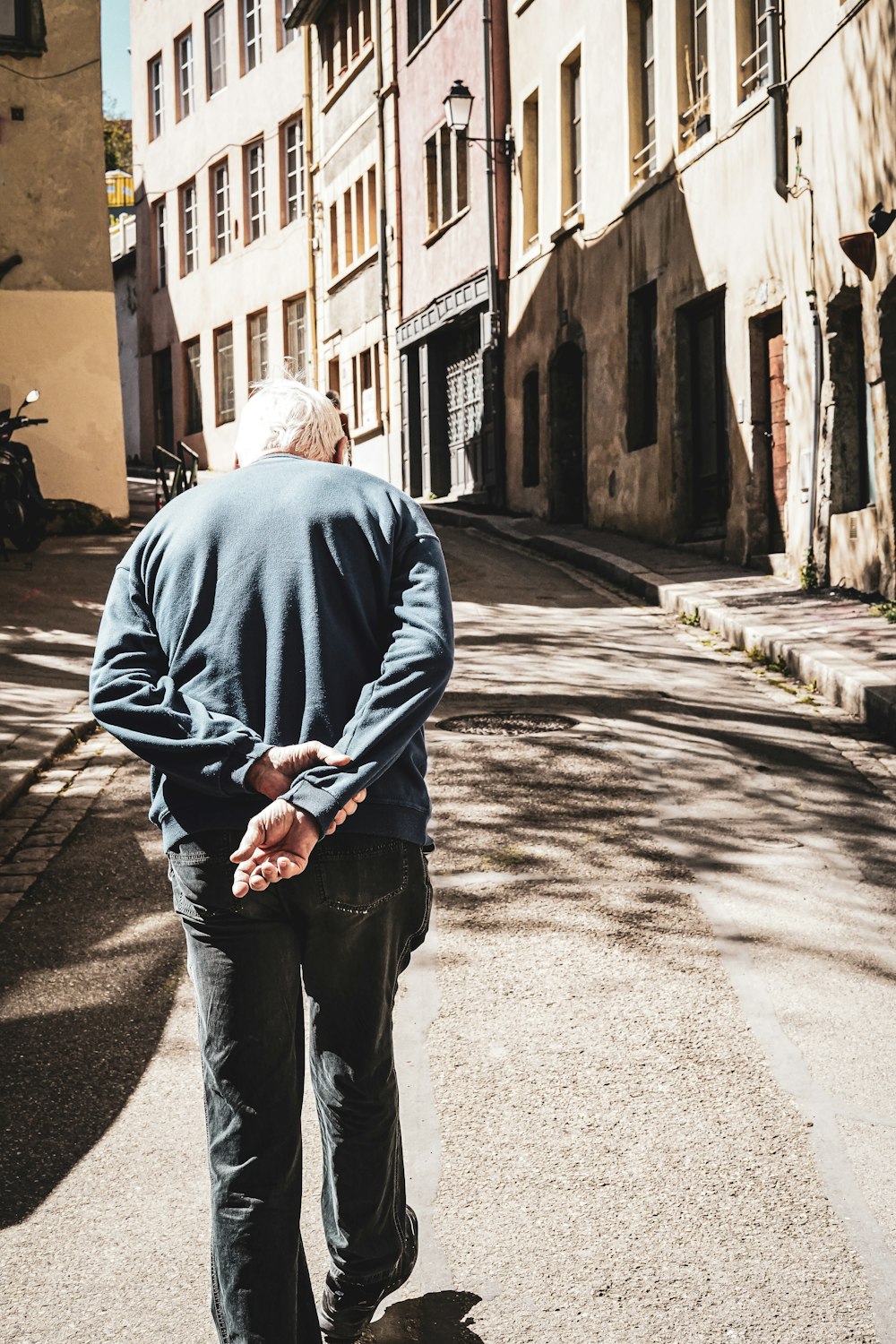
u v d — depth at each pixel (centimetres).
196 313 3606
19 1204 344
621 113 1841
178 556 261
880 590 1207
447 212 2505
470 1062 412
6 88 1812
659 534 1745
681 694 951
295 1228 249
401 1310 299
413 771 261
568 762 764
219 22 3456
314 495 263
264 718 250
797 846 620
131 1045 432
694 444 1691
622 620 1290
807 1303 299
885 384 1194
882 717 823
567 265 2033
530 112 2208
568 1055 415
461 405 2519
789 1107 384
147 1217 339
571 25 2000
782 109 1381
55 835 650
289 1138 249
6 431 1592
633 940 507
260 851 231
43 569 1506
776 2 1380
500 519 2152
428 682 245
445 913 535
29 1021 449
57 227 1834
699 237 1611
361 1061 259
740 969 480
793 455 1390
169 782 253
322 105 3098
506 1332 290
